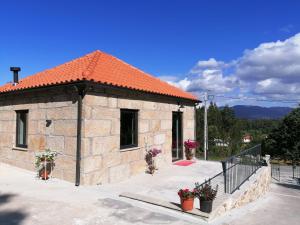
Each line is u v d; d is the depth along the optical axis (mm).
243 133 37062
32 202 6121
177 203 6457
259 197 10977
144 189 7949
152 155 10469
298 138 40875
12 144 10438
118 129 8922
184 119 13531
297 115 41594
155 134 11031
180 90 14406
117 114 8883
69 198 6492
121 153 9055
